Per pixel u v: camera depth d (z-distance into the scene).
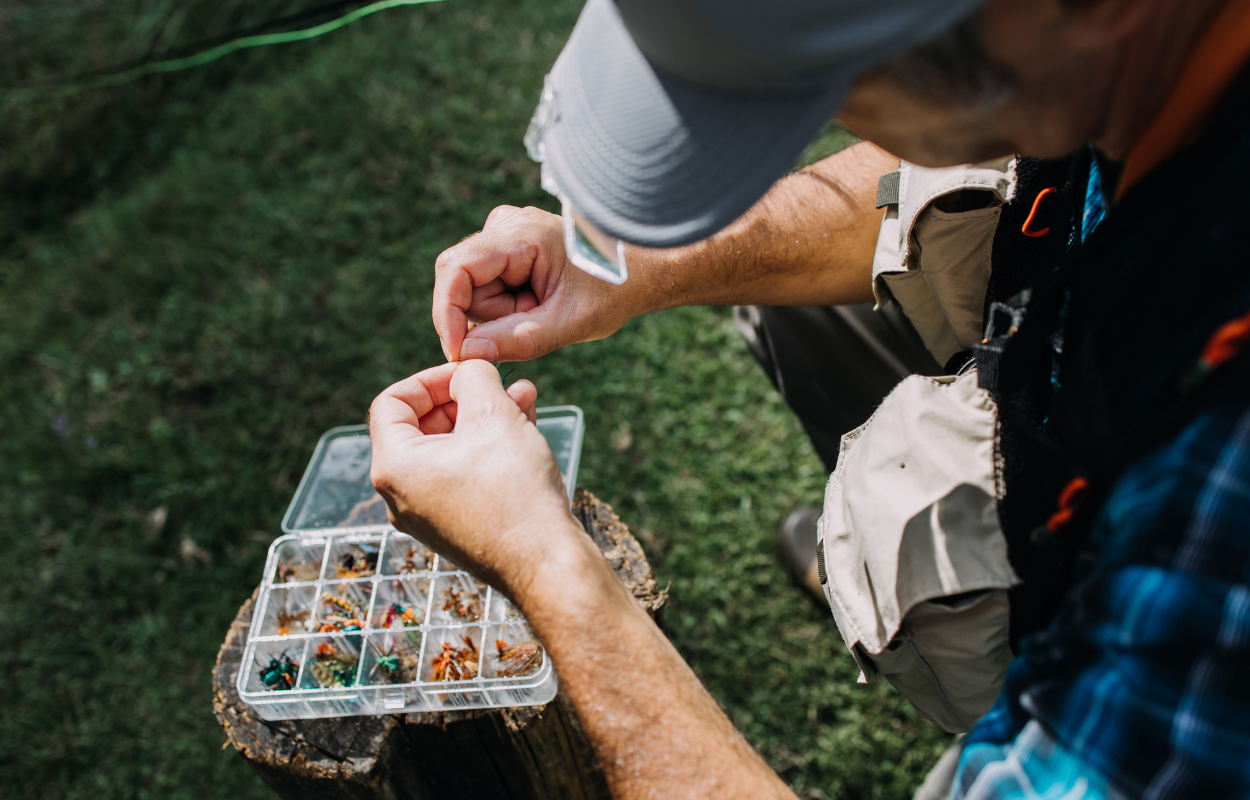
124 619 1.20
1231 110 0.60
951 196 0.78
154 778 1.11
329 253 1.52
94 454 1.32
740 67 0.60
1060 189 0.73
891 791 1.03
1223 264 0.60
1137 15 0.58
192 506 1.26
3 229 1.70
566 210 0.68
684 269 0.88
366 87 1.75
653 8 0.60
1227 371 0.59
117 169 1.79
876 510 0.73
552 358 1.34
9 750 1.13
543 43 1.79
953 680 0.73
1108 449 0.64
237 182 1.65
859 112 0.62
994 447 0.70
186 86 1.84
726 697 1.09
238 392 1.38
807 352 0.98
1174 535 0.59
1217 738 0.59
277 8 1.87
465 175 1.58
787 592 1.14
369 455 0.96
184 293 1.51
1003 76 0.59
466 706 0.80
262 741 0.81
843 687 1.08
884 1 0.57
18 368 1.47
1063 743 0.62
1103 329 0.64
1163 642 0.59
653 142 0.62
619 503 1.21
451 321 0.82
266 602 0.84
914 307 0.84
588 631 0.68
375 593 0.84
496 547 0.70
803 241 0.89
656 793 0.67
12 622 1.20
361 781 0.80
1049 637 0.64
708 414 1.27
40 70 1.88
